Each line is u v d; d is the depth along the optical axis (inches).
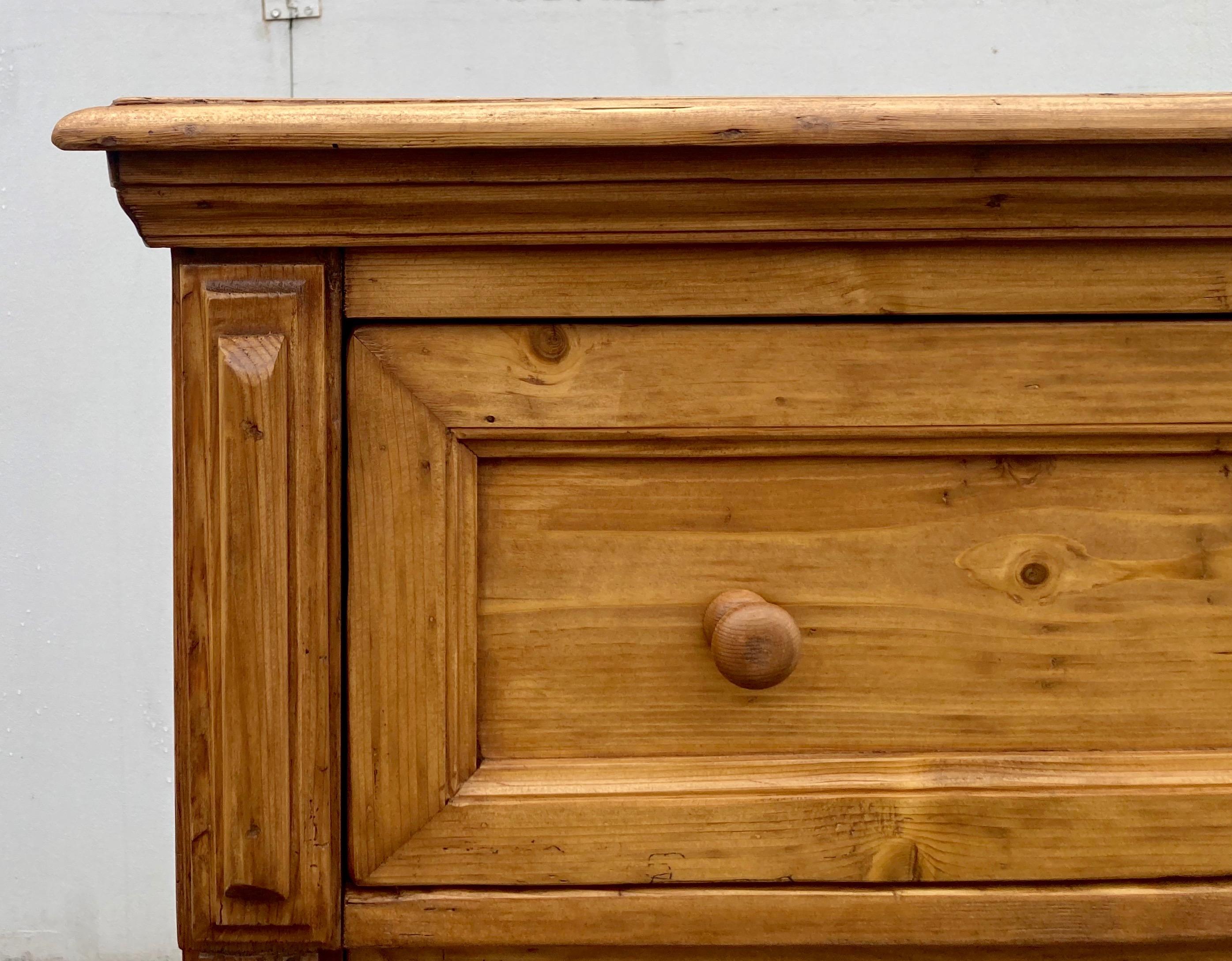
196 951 16.2
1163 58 43.4
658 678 16.7
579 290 16.1
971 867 16.7
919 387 16.3
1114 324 16.4
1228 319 16.6
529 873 16.4
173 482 16.0
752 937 16.6
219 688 15.8
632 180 15.2
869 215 15.7
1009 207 15.6
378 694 16.3
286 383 15.7
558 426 16.2
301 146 14.5
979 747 16.9
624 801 16.4
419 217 15.5
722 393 16.3
